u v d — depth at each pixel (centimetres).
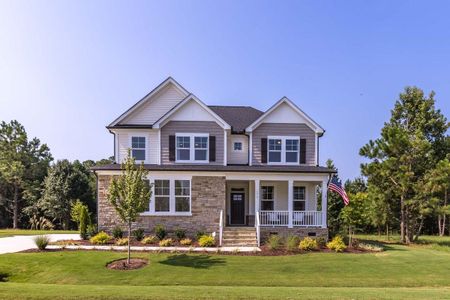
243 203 2273
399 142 2386
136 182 1424
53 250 1562
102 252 1519
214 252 1572
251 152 2189
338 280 1183
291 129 2217
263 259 1460
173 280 1162
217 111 2556
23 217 4562
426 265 1392
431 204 2308
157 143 2159
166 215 1983
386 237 2909
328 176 2047
